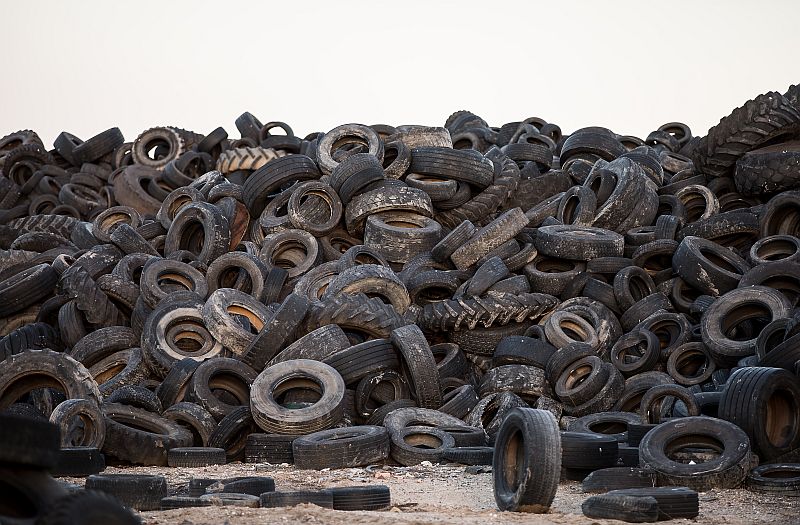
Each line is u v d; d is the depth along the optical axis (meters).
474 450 24.27
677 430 22.53
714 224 36.50
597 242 34.94
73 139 54.69
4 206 49.53
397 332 28.73
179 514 16.22
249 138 52.50
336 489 18.45
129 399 27.67
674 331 31.97
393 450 25.16
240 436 26.92
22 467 11.70
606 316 32.66
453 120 54.38
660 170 42.44
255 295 34.00
